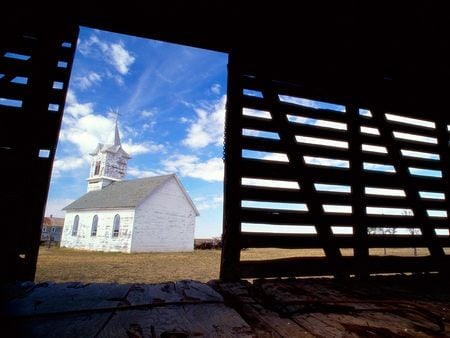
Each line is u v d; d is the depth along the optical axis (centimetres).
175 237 2766
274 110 381
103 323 164
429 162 471
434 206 453
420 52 428
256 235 343
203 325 168
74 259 1738
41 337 142
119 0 333
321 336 159
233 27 371
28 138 299
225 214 335
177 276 1061
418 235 437
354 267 379
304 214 370
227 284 294
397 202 432
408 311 214
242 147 359
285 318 190
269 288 287
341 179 399
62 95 318
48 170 299
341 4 349
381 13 361
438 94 502
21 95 307
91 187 3891
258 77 385
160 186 2706
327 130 406
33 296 217
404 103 472
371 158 425
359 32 393
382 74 458
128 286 258
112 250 2562
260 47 391
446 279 390
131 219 2500
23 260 275
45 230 4634
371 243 399
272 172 366
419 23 375
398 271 410
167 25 353
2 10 308
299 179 377
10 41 311
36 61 317
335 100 423
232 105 363
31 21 320
